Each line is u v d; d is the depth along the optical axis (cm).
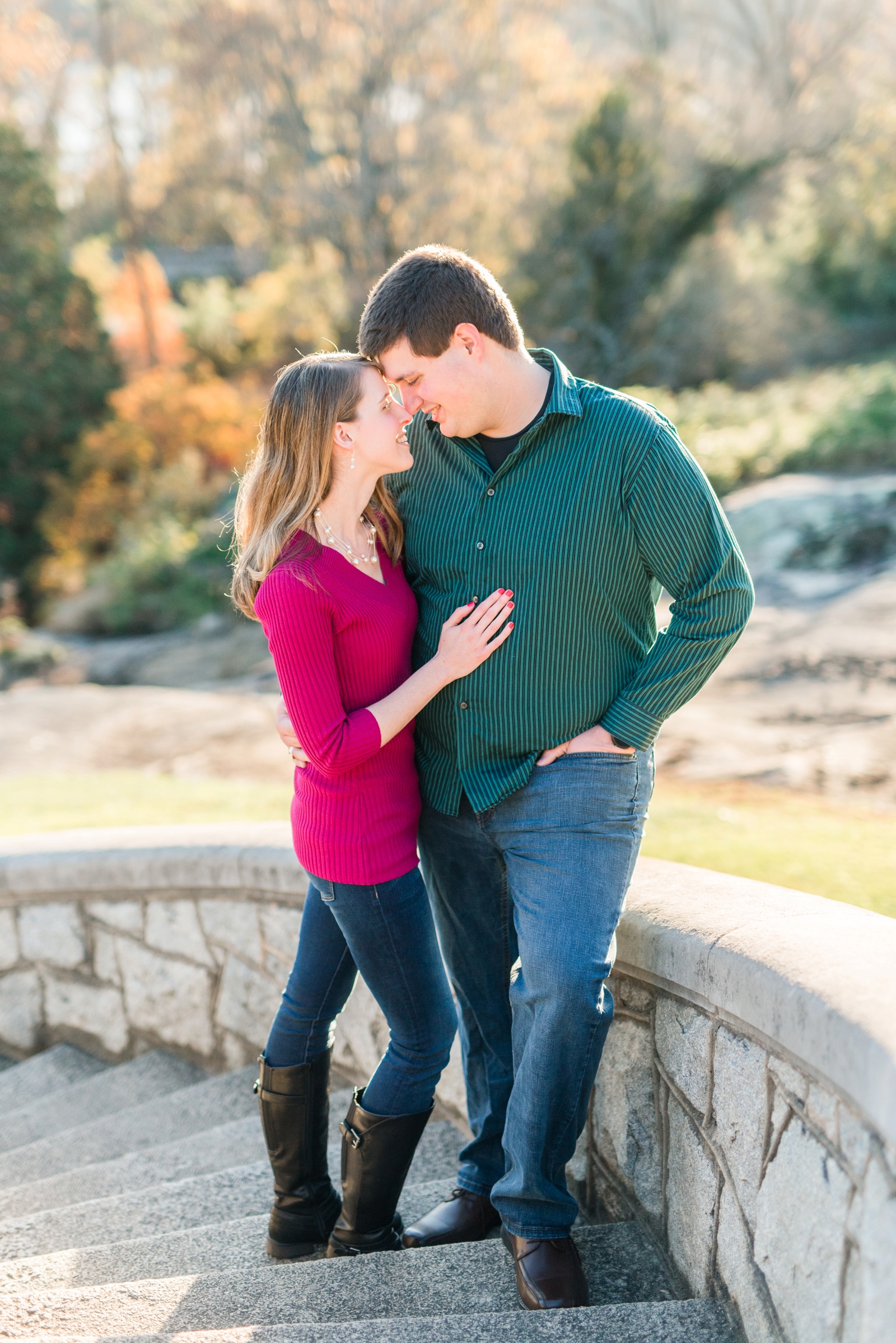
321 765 199
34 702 925
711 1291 185
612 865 198
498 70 2250
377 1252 226
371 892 210
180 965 358
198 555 1491
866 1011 140
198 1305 203
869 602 838
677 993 195
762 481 1255
